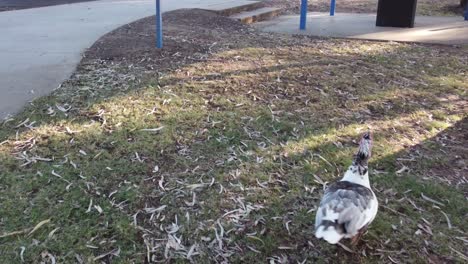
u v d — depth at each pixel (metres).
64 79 4.82
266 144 3.68
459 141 4.00
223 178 3.20
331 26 8.74
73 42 6.33
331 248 2.62
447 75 5.66
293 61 5.79
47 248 2.53
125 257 2.50
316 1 13.14
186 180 3.16
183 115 4.07
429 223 2.88
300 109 4.36
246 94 4.60
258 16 9.72
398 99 4.77
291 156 3.53
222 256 2.54
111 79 4.83
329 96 4.70
